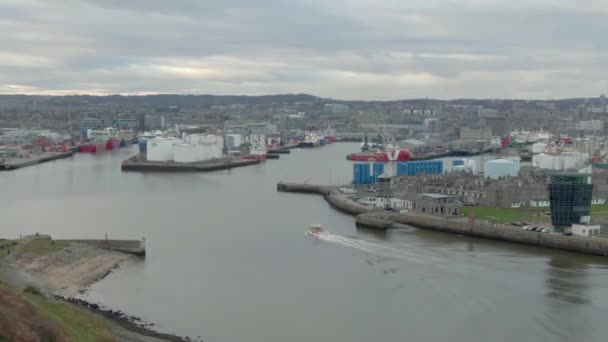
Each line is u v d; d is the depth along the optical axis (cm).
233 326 18650
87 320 17588
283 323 18912
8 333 14300
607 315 19450
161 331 18062
